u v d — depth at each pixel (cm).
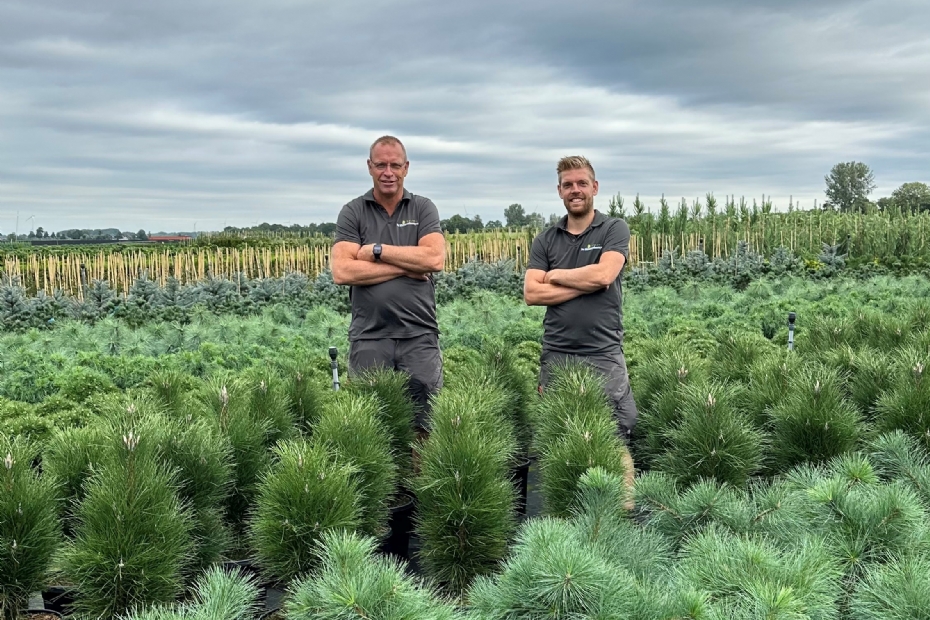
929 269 2148
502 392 475
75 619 285
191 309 1623
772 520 291
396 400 448
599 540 275
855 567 260
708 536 265
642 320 1101
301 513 304
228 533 350
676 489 331
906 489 287
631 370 670
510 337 969
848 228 2705
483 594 247
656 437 451
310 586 237
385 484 369
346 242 558
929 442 382
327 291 1758
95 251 3425
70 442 364
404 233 558
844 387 502
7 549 277
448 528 338
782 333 888
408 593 224
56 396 598
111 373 768
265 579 323
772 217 2884
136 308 1603
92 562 277
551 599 225
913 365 428
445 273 2012
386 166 546
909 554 250
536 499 480
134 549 281
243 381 464
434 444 360
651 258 2591
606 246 526
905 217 2847
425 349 561
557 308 532
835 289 1455
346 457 352
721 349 621
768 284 1501
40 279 2405
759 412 452
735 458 375
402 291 548
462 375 517
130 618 251
